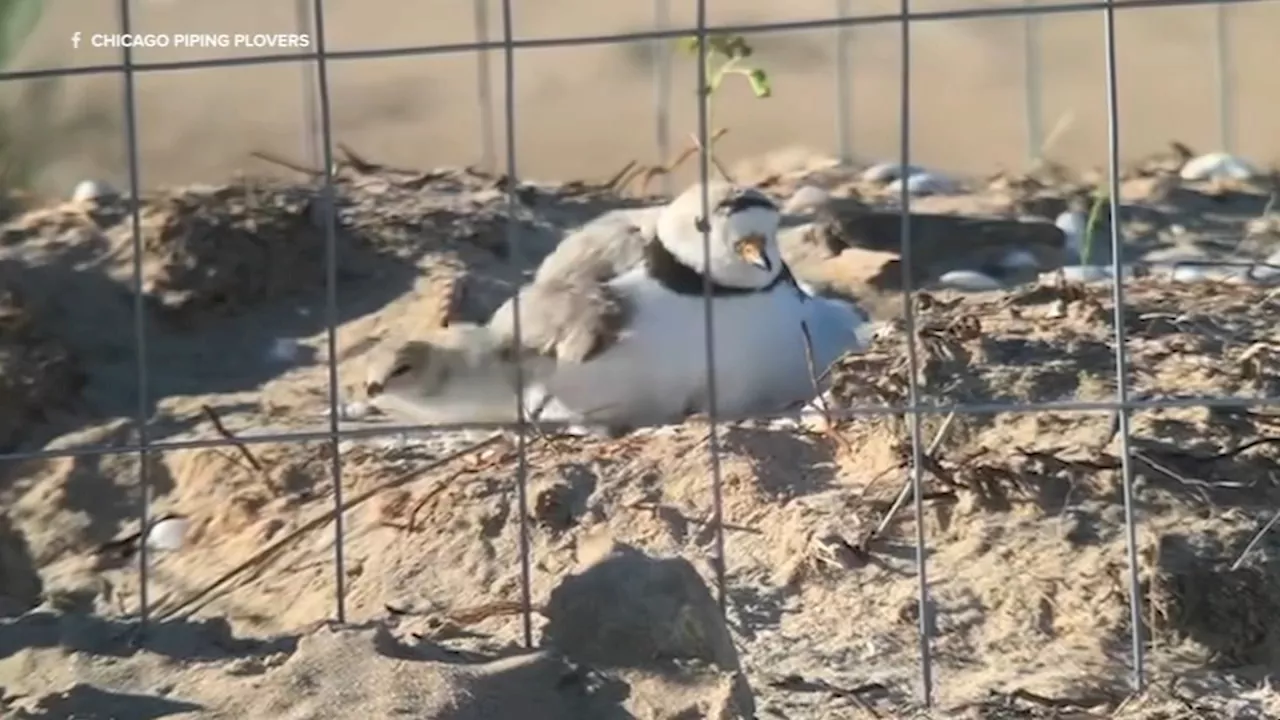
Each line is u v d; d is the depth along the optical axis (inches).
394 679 140.7
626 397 208.5
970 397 192.2
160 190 286.0
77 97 412.2
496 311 231.0
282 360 240.2
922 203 287.9
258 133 468.1
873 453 184.7
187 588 179.8
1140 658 147.1
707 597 148.4
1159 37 526.6
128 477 210.5
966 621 157.9
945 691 147.6
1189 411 186.2
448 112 494.6
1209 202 287.9
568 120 482.6
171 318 249.6
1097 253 264.2
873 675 150.6
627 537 174.4
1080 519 168.2
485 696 138.9
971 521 170.2
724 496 179.3
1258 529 164.9
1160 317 215.8
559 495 181.5
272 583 175.9
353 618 162.4
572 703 139.5
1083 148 434.3
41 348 236.8
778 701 145.5
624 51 535.8
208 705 142.8
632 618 146.0
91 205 276.7
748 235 206.2
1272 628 154.9
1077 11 141.5
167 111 487.5
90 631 159.2
